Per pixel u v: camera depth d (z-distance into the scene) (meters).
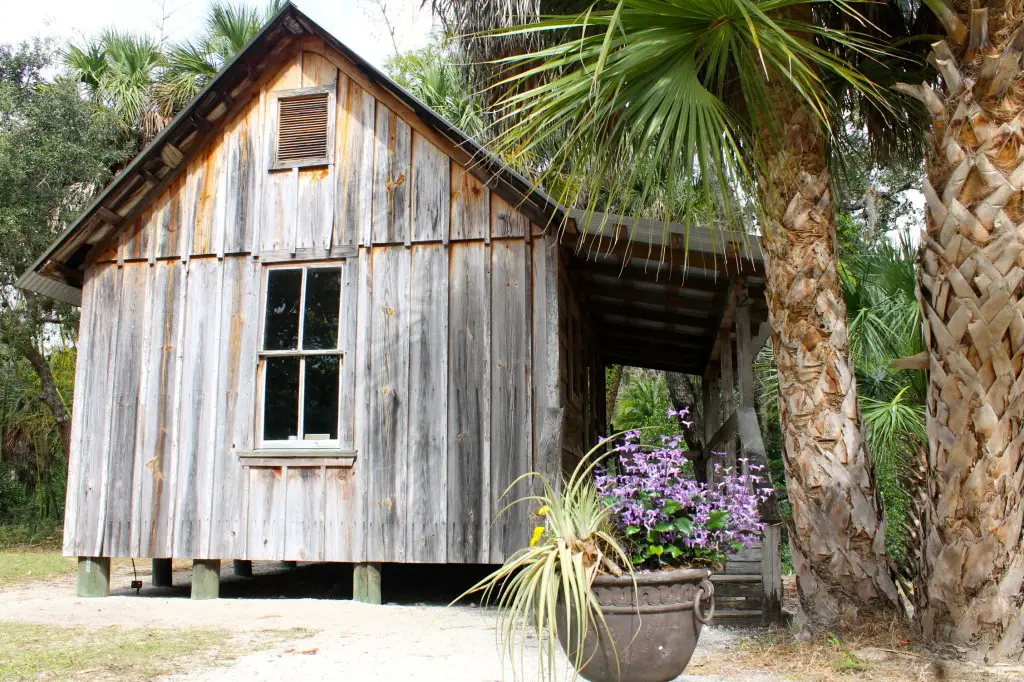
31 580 9.71
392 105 7.98
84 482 7.96
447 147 7.79
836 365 5.02
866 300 6.68
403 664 4.79
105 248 8.36
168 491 7.77
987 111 4.21
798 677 4.25
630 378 24.06
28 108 14.81
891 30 5.98
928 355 4.57
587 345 10.12
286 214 8.03
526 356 7.30
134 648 5.28
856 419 5.04
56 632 5.89
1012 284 4.14
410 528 7.28
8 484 17.92
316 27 7.95
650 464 4.34
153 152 7.95
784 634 5.20
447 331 7.50
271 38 8.08
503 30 4.50
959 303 4.26
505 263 7.48
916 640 4.67
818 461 4.96
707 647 5.08
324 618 6.53
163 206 8.30
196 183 8.27
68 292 8.90
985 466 4.30
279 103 8.21
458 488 7.24
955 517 4.39
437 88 14.26
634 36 4.22
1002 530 4.31
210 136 8.30
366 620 6.43
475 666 4.71
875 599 4.90
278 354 7.78
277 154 8.15
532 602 3.60
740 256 6.48
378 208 7.85
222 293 8.02
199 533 7.65
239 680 4.41
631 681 3.52
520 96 4.41
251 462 7.63
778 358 5.21
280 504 7.55
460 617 6.61
